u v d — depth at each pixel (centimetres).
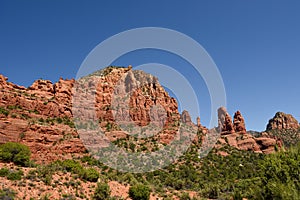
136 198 2634
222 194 3756
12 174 2181
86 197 2277
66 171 2756
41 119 5019
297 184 1345
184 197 3206
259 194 1473
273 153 1612
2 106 4775
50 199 2027
